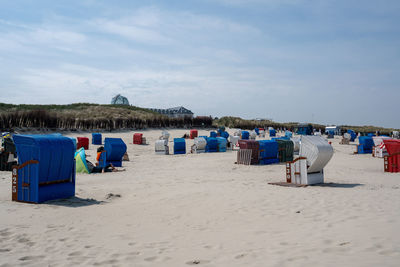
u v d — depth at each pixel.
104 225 6.91
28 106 71.25
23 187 9.23
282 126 91.06
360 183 12.55
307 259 4.38
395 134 65.00
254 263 4.40
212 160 22.86
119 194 10.50
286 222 6.62
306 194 9.77
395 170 16.42
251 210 7.87
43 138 9.30
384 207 7.64
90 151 29.73
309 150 11.73
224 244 5.39
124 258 4.91
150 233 6.26
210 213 7.75
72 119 49.34
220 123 86.50
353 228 5.85
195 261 4.61
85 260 4.86
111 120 54.91
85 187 11.95
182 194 10.15
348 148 38.62
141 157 26.14
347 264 4.08
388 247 4.65
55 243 5.72
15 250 5.37
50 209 8.38
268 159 21.27
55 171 9.52
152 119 63.03
